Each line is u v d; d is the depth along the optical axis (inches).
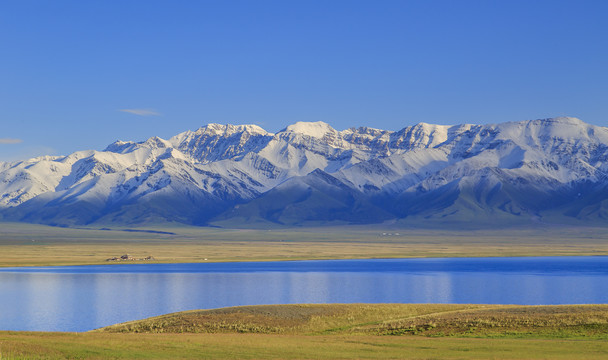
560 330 3265.3
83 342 2989.7
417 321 3730.3
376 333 3560.5
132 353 2770.7
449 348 2910.9
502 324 3467.0
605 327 3243.1
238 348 2915.8
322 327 3836.1
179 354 2770.7
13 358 2600.9
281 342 3105.3
